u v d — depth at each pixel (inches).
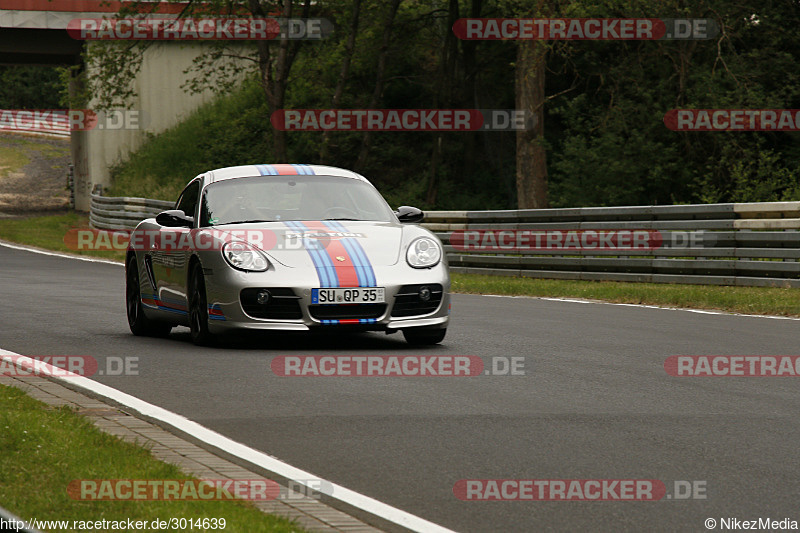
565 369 1025.5
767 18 4050.2
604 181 4060.0
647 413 816.9
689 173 4010.8
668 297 1758.1
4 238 3860.7
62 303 1706.4
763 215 1849.2
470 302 1804.9
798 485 611.8
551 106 4677.7
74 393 871.7
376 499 585.0
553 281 2215.8
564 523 538.9
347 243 1153.4
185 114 5467.5
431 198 4633.4
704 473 637.3
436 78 4820.4
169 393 892.0
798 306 1568.7
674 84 4190.5
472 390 912.3
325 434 743.1
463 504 573.9
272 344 1195.9
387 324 1120.2
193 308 1192.8
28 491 544.1
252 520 508.4
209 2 4375.0
